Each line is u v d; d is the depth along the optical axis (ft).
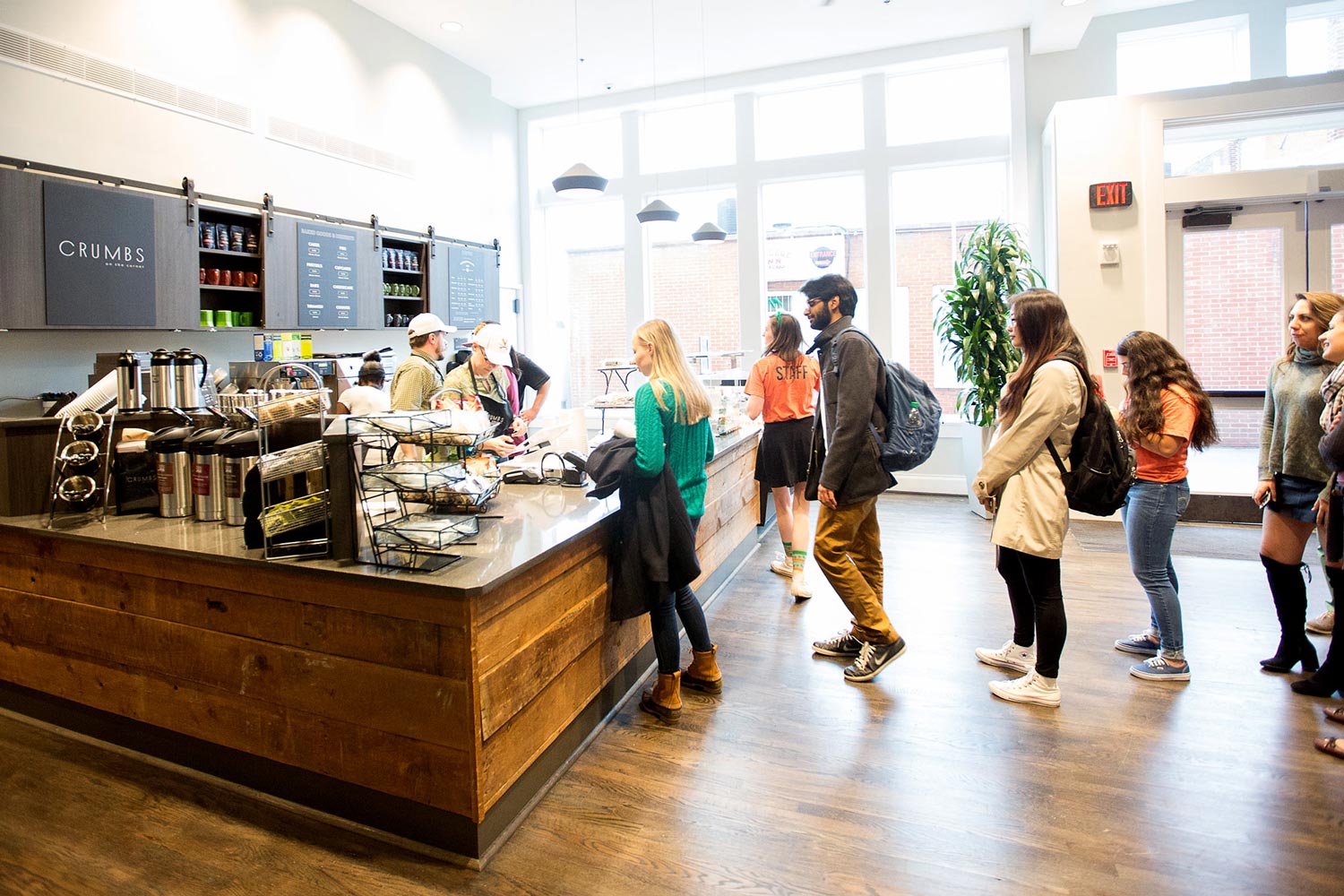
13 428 8.29
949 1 19.58
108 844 6.48
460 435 6.57
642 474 7.93
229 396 9.82
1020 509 8.52
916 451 9.16
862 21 20.62
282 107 17.52
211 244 15.70
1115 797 6.96
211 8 15.93
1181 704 8.71
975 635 11.01
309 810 6.88
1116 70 21.21
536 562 6.58
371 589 6.23
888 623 9.57
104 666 7.82
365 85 19.77
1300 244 17.56
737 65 23.65
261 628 6.84
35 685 8.34
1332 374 8.16
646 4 19.53
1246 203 17.84
